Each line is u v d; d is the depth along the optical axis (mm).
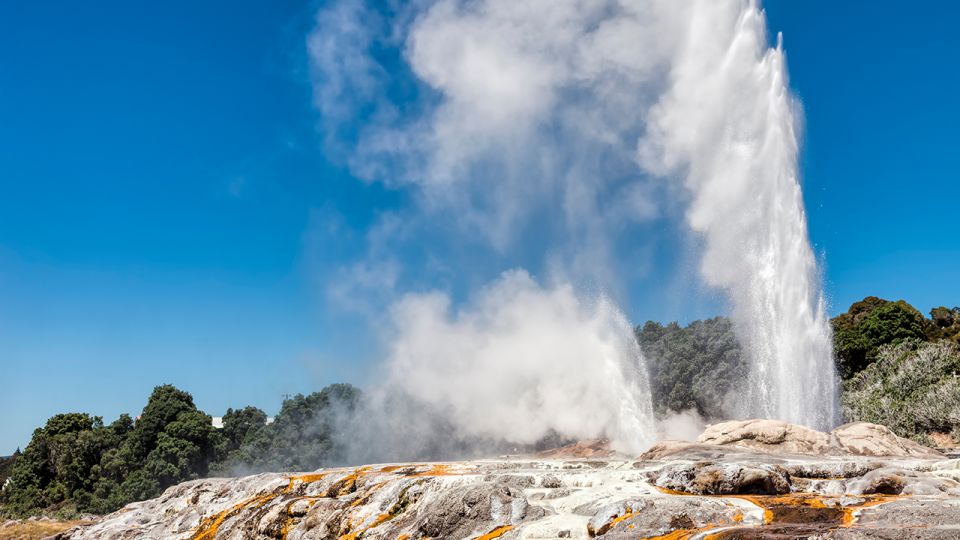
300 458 60656
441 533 19125
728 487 18328
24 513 59844
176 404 64562
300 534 24219
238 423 67062
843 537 12781
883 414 40906
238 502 29047
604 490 19016
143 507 34625
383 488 24109
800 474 19531
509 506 18578
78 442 64688
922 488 16656
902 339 52188
